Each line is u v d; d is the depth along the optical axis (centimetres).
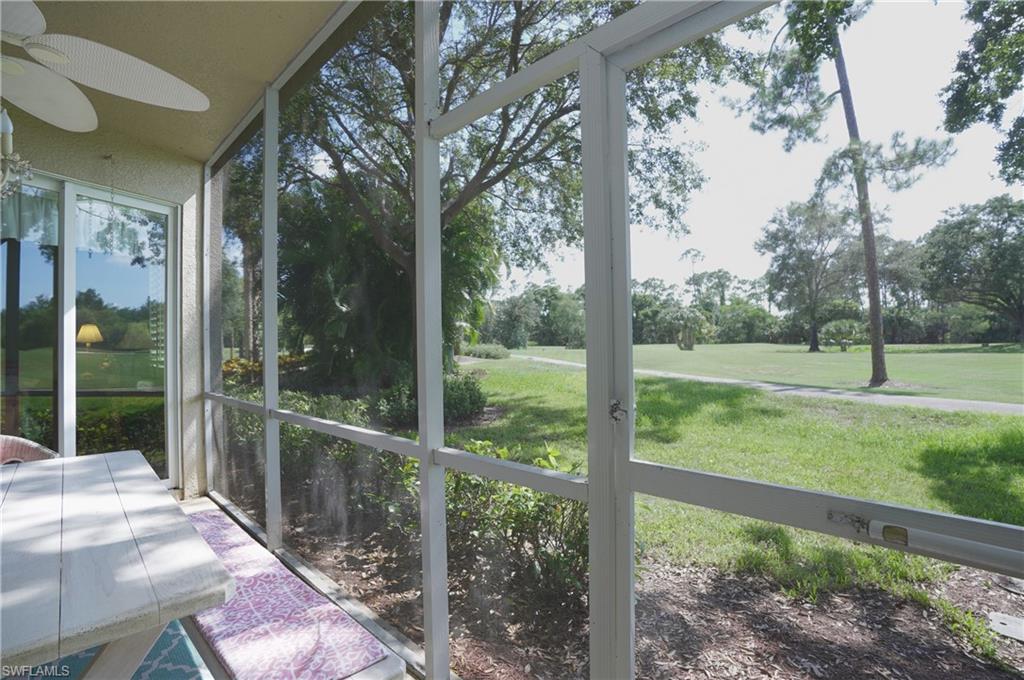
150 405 382
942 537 78
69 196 335
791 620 97
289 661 149
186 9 225
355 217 222
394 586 201
